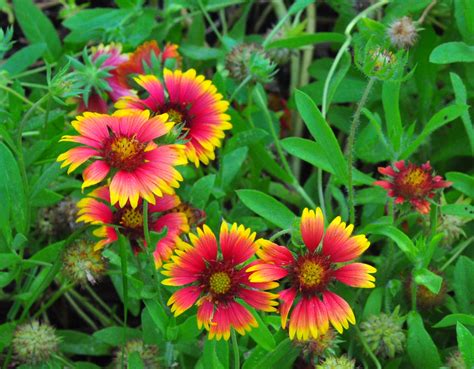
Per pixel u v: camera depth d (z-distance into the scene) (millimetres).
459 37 935
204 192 836
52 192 826
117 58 891
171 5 958
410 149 826
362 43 916
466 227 882
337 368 760
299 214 943
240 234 742
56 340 810
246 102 952
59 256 789
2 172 789
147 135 748
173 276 734
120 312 925
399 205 793
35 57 919
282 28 984
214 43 1073
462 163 945
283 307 725
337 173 792
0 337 814
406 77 757
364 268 735
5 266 799
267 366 764
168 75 822
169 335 763
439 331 844
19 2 973
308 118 783
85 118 750
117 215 781
